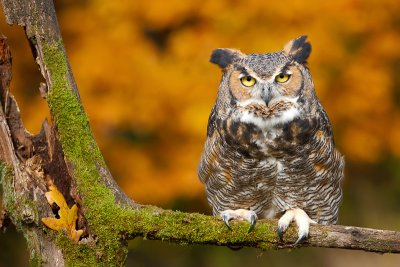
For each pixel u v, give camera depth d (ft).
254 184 25.73
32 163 21.56
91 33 41.73
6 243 46.62
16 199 21.36
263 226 22.13
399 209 51.13
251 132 24.67
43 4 21.45
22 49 42.27
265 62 25.13
